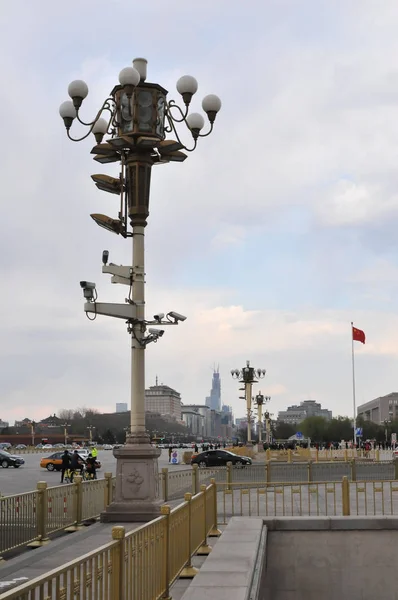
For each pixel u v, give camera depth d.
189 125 18.14
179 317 17.33
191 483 24.45
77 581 5.24
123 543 6.50
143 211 17.62
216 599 6.68
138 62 18.05
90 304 16.83
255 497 24.64
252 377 74.88
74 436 196.38
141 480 17.03
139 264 17.53
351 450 65.06
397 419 194.38
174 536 9.61
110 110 17.91
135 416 17.33
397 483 31.80
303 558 12.17
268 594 12.09
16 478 44.12
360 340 75.94
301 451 65.94
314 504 22.77
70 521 16.08
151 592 7.92
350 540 12.16
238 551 9.28
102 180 17.62
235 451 66.19
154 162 18.48
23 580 10.52
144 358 17.56
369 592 12.05
